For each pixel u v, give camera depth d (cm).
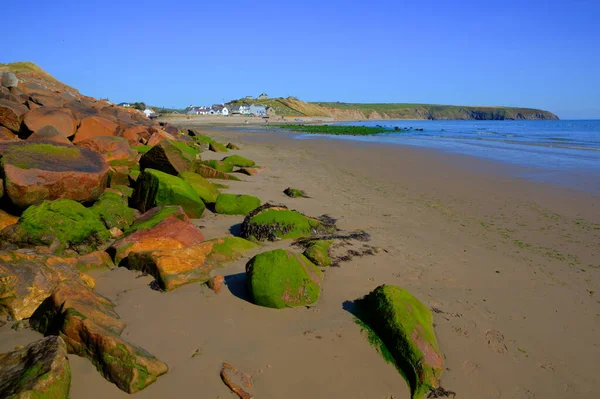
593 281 712
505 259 802
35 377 350
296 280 565
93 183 809
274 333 495
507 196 1370
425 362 443
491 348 501
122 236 718
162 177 927
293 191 1270
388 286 546
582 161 2219
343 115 19775
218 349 458
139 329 482
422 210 1172
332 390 415
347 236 878
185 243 701
